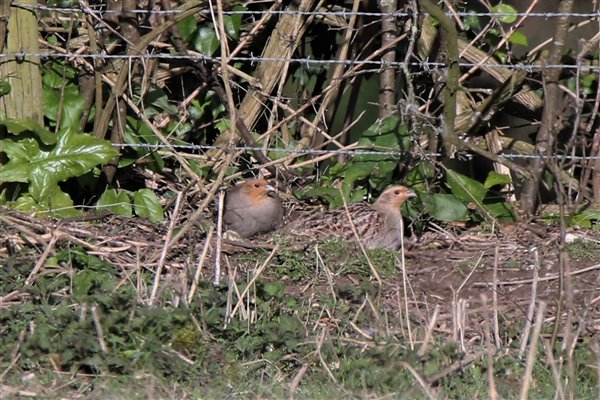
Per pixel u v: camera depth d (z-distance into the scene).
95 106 13.18
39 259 10.69
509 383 8.87
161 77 13.97
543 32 19.81
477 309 10.30
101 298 9.55
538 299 10.74
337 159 14.29
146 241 11.68
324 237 12.31
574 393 8.41
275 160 13.64
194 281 9.99
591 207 13.56
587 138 13.93
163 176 13.90
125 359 8.88
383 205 12.96
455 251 12.20
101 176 13.33
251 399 8.38
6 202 12.66
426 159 13.03
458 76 12.57
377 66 13.95
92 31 12.85
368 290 10.36
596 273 11.42
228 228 13.09
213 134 14.35
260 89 13.76
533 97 14.02
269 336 9.30
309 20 13.66
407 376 8.70
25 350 8.93
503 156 13.11
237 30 13.77
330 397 8.34
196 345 9.23
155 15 13.69
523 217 13.30
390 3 13.47
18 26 12.63
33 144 12.68
